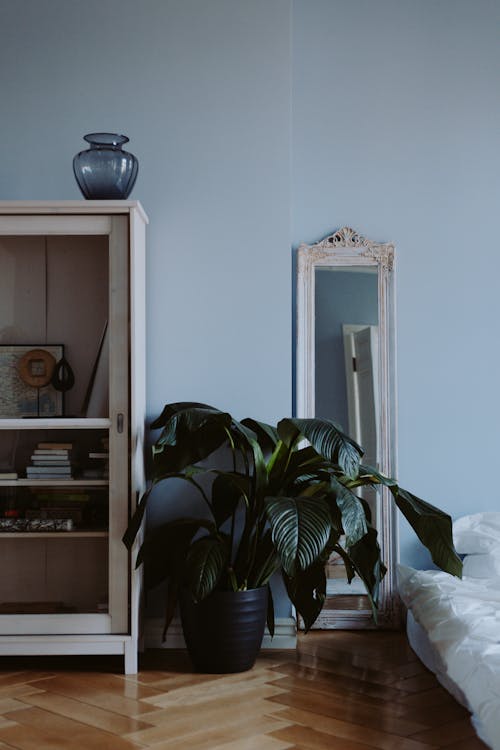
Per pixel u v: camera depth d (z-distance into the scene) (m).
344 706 2.76
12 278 3.23
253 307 3.59
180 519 3.39
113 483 3.17
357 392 3.82
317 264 3.85
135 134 3.60
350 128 3.92
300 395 3.80
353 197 3.91
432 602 3.13
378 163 3.91
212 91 3.60
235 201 3.59
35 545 3.19
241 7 3.60
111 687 2.97
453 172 3.91
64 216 3.19
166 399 3.57
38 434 3.21
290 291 3.58
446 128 3.91
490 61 3.90
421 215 3.91
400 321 3.90
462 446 3.90
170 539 3.28
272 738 2.48
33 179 3.60
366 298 3.84
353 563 3.16
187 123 3.59
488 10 3.90
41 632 3.16
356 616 3.76
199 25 3.60
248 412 3.58
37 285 3.22
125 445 3.18
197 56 3.60
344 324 3.83
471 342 3.91
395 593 3.76
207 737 2.49
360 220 3.91
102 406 3.19
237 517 3.56
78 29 3.60
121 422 3.18
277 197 3.59
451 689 2.83
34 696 2.87
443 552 3.16
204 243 3.59
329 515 2.90
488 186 3.91
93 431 3.19
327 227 3.91
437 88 3.90
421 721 2.62
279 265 3.59
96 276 3.20
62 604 3.18
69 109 3.60
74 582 3.19
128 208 3.16
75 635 3.15
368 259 3.84
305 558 2.79
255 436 3.22
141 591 3.30
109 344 3.19
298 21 3.92
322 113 3.92
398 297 3.90
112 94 3.60
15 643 3.14
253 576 3.24
